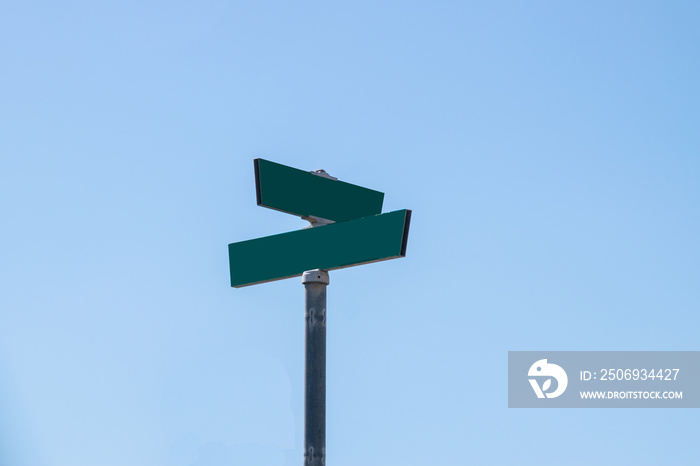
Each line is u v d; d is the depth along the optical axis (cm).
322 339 769
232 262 847
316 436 735
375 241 757
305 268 794
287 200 795
